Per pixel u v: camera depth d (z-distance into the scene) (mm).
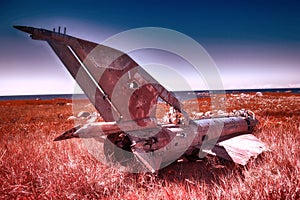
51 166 3582
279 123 8008
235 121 5469
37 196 2906
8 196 2863
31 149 4492
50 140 5316
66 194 2854
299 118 9242
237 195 2697
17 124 9562
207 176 3684
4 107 22609
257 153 4012
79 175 3219
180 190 2857
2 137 6336
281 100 22094
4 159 3881
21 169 3473
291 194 2648
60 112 14859
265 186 2803
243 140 4824
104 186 3100
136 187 3150
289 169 3311
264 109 13359
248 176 3193
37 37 2773
